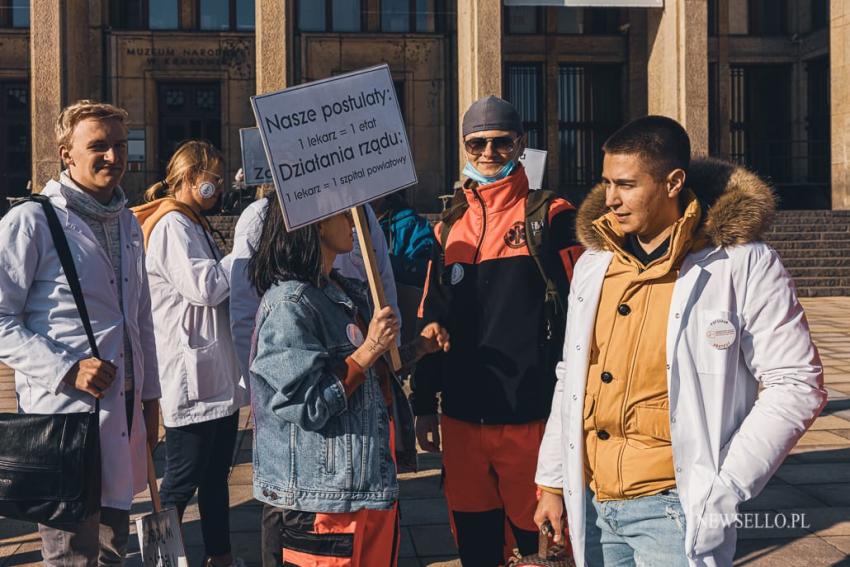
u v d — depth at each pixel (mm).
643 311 2336
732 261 2238
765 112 26969
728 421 2240
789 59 26531
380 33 24312
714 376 2219
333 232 2738
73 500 2830
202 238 3982
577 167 25562
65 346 2926
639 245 2410
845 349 11016
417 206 24438
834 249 18453
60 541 2953
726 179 2314
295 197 2623
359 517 2582
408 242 5129
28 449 2836
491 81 17156
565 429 2469
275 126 2635
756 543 4414
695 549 2172
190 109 24375
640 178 2279
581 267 2521
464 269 3326
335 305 2668
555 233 3271
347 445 2568
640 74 24938
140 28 24000
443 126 24547
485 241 3322
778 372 2201
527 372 3215
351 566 2572
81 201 3037
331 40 24203
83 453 2848
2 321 2857
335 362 2596
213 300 3805
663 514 2281
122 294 3141
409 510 5070
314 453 2564
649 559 2301
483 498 3371
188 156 4027
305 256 2621
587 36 25156
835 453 6125
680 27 18000
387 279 4051
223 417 3930
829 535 4512
